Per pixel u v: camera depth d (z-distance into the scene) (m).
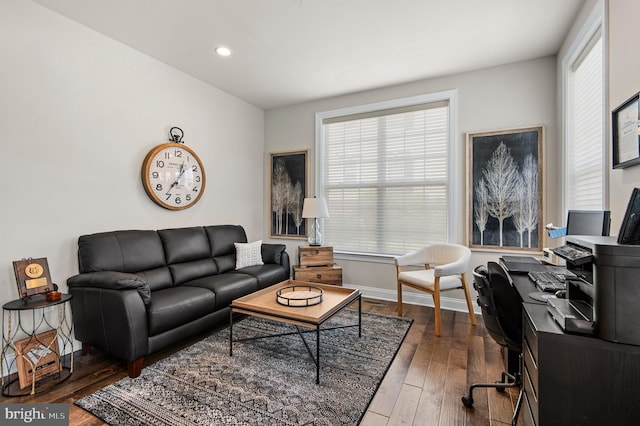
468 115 3.35
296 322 2.07
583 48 2.33
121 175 2.82
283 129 4.53
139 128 2.97
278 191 4.56
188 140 3.47
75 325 2.30
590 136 2.35
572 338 1.04
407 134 3.74
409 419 1.65
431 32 2.62
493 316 1.62
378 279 3.88
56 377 2.04
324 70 3.35
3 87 2.09
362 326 2.92
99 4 2.25
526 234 3.08
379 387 1.94
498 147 3.20
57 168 2.37
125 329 2.02
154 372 2.10
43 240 2.30
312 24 2.51
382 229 3.90
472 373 2.10
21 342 1.94
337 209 4.19
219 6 2.29
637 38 1.56
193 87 3.52
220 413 1.67
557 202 2.93
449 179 3.45
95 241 2.43
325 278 3.71
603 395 1.01
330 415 1.67
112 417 1.64
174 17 2.42
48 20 2.31
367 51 2.93
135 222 2.95
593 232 1.67
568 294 1.32
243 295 2.98
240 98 4.20
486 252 3.26
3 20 2.09
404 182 3.76
